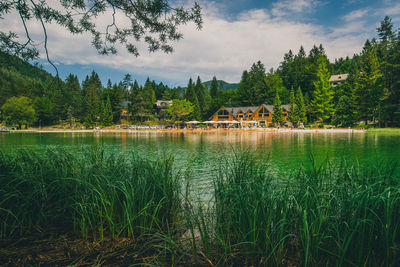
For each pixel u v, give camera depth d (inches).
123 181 147.3
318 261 98.9
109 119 3097.9
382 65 2015.3
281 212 115.3
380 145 767.7
